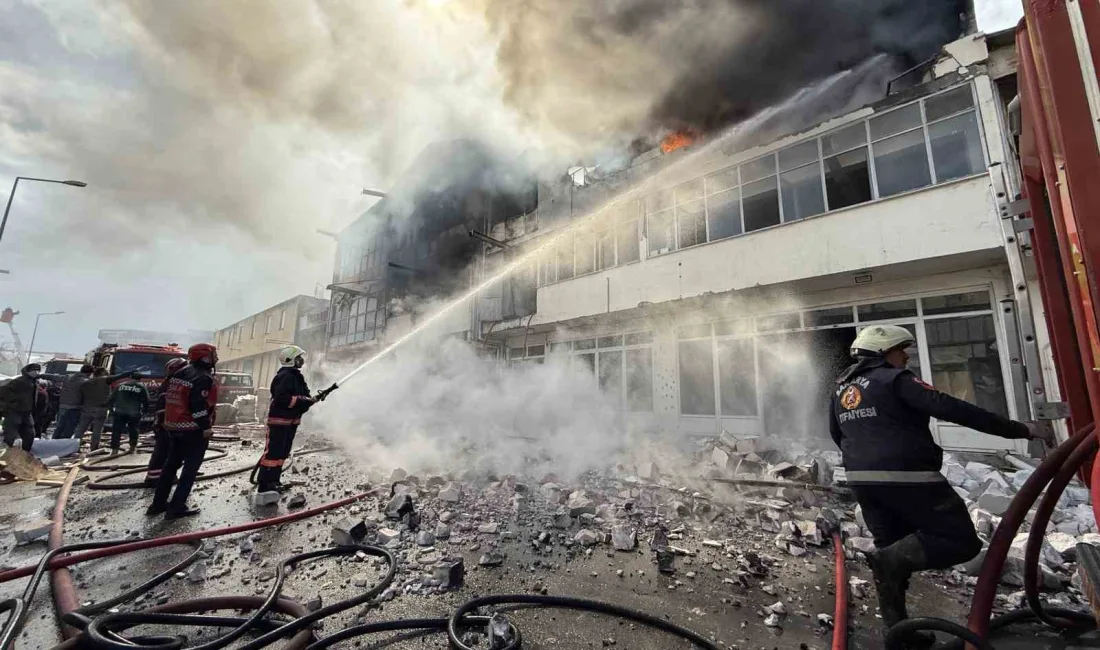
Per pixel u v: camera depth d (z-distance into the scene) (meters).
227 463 6.79
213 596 2.42
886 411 2.16
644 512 4.32
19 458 5.73
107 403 8.11
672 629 2.27
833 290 8.60
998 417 1.94
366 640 2.13
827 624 2.36
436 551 3.29
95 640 1.88
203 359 4.35
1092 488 1.71
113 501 4.62
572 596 2.64
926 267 7.41
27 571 2.63
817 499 4.62
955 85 7.27
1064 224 1.59
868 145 8.11
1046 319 2.72
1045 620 2.14
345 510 4.30
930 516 1.99
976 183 6.86
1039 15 1.50
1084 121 1.38
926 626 1.80
